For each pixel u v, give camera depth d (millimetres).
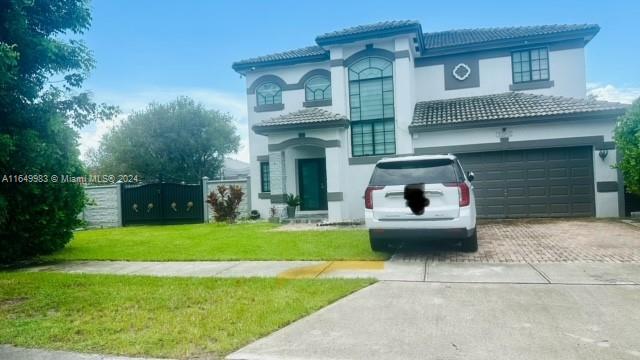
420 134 15531
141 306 5965
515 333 4535
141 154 35875
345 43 16656
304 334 4727
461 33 20344
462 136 15102
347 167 16578
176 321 5262
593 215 14047
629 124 11773
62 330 5105
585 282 6426
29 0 8508
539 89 16984
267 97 19656
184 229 15758
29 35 8922
